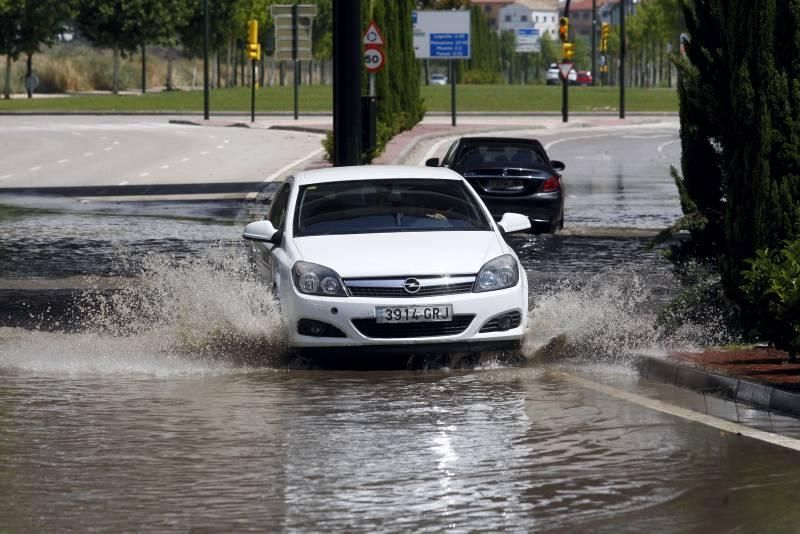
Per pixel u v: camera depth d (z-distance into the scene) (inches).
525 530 606.9
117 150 4089.6
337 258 1053.2
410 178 1193.4
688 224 1125.1
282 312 1056.8
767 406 879.7
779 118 1024.9
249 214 2417.6
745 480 692.7
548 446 770.8
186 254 1800.0
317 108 6870.1
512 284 1053.2
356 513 634.8
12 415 861.8
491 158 2076.8
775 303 944.9
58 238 2014.0
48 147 4210.1
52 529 610.5
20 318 1270.9
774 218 1025.5
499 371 1025.5
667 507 642.2
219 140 4547.2
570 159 4008.4
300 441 784.9
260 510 640.4
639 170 3604.8
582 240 2003.0
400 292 1029.2
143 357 1080.2
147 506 647.8
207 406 890.7
